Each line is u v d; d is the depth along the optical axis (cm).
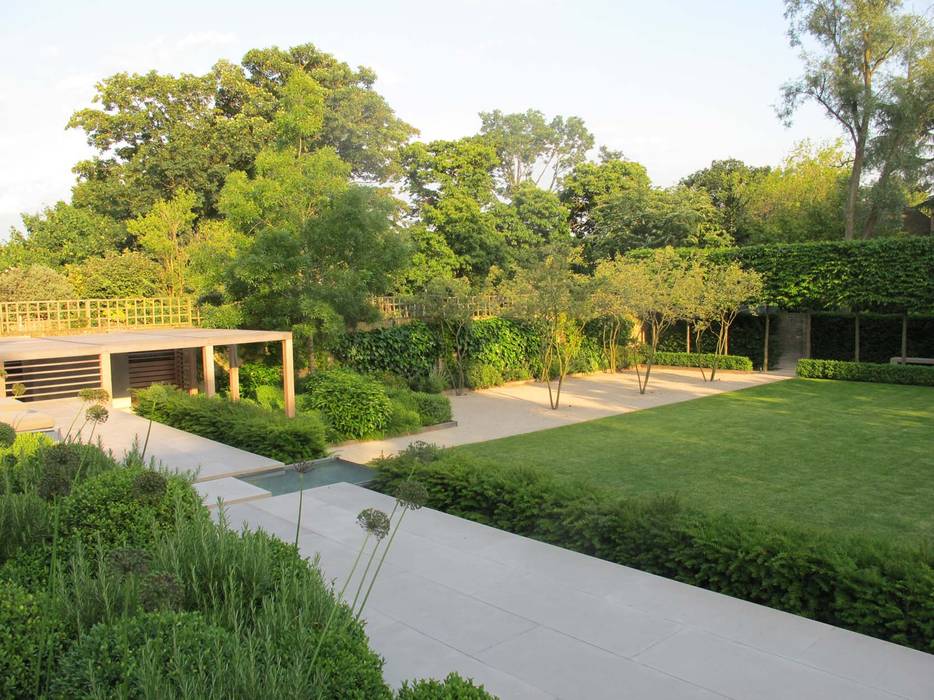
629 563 594
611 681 384
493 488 724
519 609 481
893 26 2464
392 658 408
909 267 2008
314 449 1045
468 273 2895
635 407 1678
